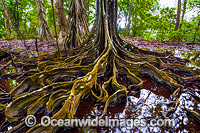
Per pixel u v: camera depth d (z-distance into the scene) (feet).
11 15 19.67
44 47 25.91
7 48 24.27
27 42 32.86
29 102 7.61
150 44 30.71
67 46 22.75
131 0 48.24
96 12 17.06
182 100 8.59
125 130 6.39
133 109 7.90
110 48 13.53
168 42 34.01
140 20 45.96
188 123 6.72
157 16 36.68
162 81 10.56
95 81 9.89
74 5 21.18
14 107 7.08
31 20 26.81
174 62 15.39
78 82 8.54
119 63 12.85
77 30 21.62
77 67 11.62
